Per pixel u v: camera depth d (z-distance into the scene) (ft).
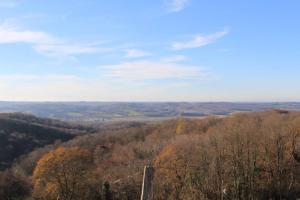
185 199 270.87
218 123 509.76
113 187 303.48
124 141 519.60
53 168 294.66
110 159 410.11
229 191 269.44
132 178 313.94
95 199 299.99
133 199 294.87
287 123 370.94
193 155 301.02
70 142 533.55
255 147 282.77
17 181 337.52
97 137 548.72
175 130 530.68
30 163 420.36
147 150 420.77
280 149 290.97
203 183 276.62
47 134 593.83
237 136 290.76
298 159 301.22
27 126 603.67
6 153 483.92
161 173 292.81
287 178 284.82
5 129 561.84
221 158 278.67
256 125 358.43
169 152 316.19
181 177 284.41
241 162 271.49
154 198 273.54
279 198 272.10
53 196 288.92
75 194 293.64
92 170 318.65
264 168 283.79
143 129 582.76
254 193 270.26
